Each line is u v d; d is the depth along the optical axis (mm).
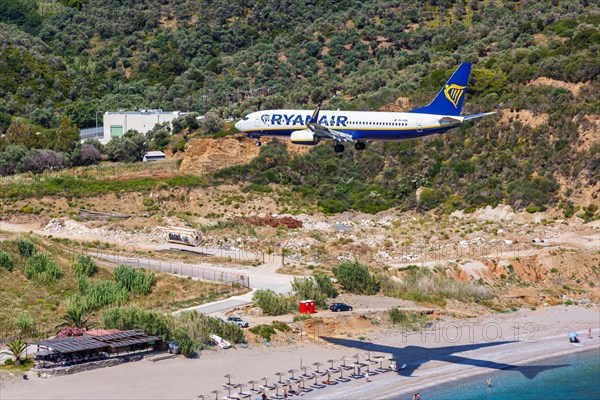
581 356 94438
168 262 122250
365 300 108188
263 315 99000
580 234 141500
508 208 155500
